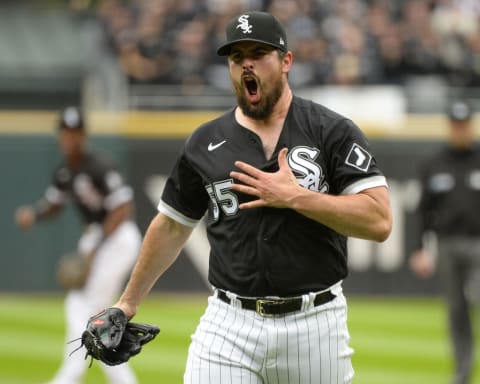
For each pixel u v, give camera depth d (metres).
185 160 16.33
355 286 51.34
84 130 29.98
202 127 16.38
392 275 51.22
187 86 60.06
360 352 38.16
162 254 16.89
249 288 15.77
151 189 51.16
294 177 15.11
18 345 38.72
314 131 15.65
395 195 51.19
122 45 62.25
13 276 50.53
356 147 15.52
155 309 47.25
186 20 62.91
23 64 69.19
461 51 62.97
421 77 62.00
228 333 15.95
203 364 16.08
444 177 32.25
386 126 51.28
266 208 15.52
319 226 15.64
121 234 29.89
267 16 15.34
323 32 61.97
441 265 32.25
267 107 15.45
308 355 15.80
